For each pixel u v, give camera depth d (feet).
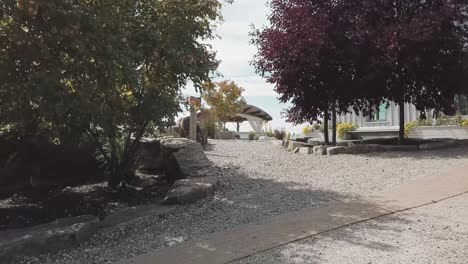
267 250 19.27
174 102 30.60
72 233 21.24
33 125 27.63
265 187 31.83
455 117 64.03
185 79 29.48
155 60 26.99
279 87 47.11
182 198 26.99
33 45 22.03
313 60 44.11
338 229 21.63
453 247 18.67
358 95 47.11
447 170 34.17
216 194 29.89
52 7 21.01
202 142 57.21
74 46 22.77
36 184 34.22
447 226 21.43
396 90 47.16
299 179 34.24
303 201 27.53
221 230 22.68
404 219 22.81
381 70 43.65
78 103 23.72
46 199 31.42
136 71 25.91
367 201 26.73
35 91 22.06
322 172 36.32
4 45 22.16
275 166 40.04
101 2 24.26
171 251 20.02
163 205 26.78
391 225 21.90
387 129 72.18
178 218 25.02
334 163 39.47
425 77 46.03
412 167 35.86
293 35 45.32
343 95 47.16
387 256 17.95
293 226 22.39
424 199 26.55
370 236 20.42
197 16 29.48
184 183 30.14
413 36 41.37
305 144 49.08
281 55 45.88
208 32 30.04
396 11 45.93
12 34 21.56
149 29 27.25
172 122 30.22
